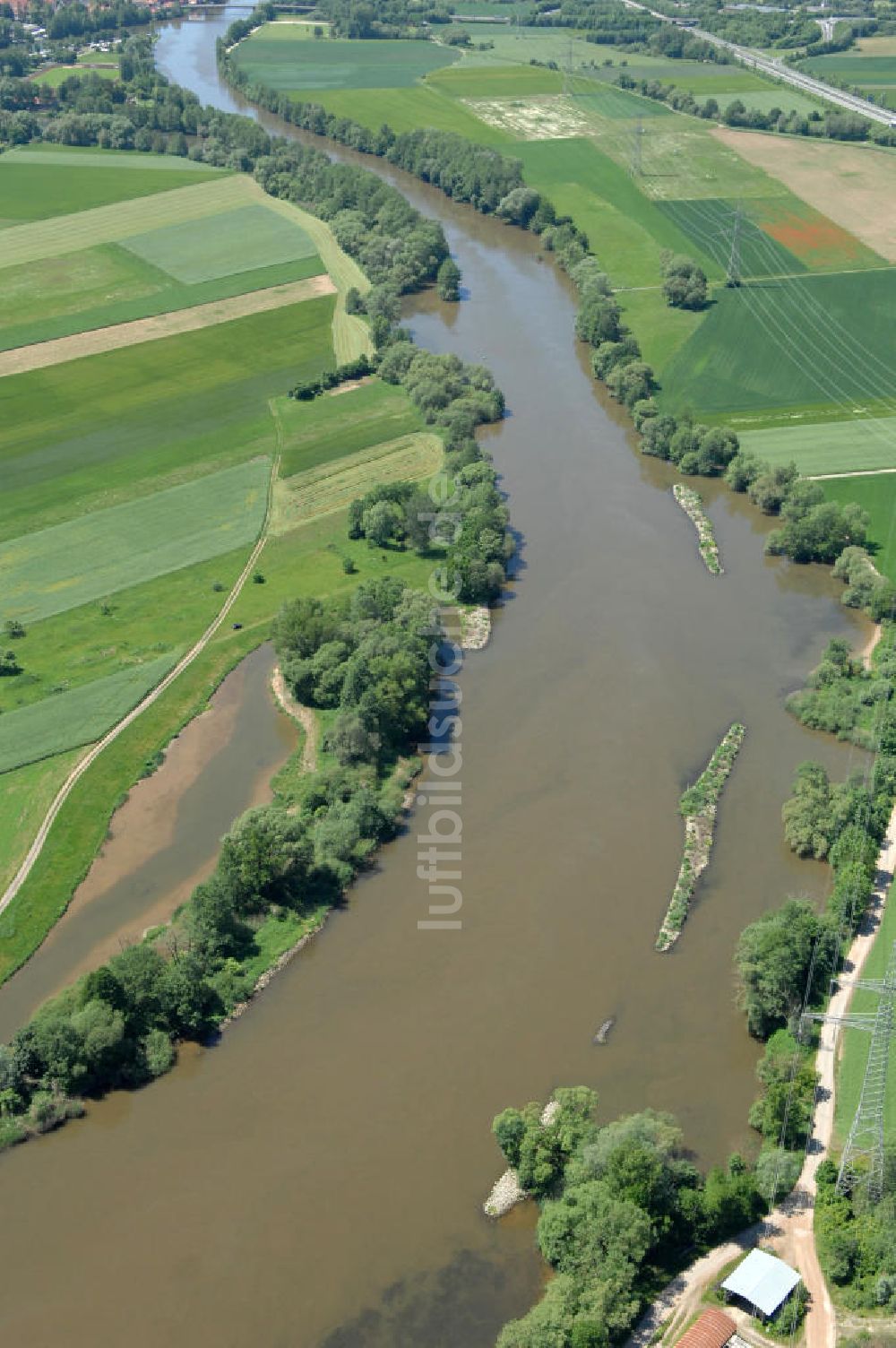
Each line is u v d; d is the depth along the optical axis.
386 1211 151.12
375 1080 167.12
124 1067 167.75
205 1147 159.25
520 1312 140.00
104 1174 156.38
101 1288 144.12
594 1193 143.62
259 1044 172.75
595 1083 165.75
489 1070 168.00
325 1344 137.88
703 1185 148.62
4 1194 154.25
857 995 174.12
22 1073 164.25
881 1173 145.38
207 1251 147.25
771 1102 155.62
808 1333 134.25
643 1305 138.25
